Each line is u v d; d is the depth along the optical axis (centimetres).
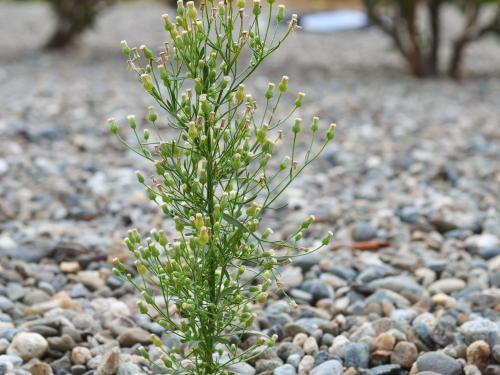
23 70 889
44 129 590
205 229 178
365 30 1377
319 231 388
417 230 391
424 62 931
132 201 435
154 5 1870
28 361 249
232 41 194
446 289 315
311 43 1212
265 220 406
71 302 292
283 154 553
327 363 242
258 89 784
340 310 296
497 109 734
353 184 487
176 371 206
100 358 248
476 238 376
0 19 1445
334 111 703
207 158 193
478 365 243
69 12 1053
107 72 894
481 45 1267
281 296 309
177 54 195
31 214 419
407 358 247
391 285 310
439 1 909
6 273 320
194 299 197
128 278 201
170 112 195
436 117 688
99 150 559
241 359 212
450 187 477
